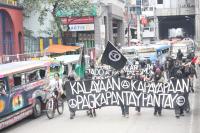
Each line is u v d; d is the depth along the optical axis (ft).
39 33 164.14
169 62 111.75
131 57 153.28
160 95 66.49
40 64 71.82
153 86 66.74
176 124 60.44
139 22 293.64
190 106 76.54
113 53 70.28
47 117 69.67
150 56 154.61
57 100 71.41
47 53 131.64
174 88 66.18
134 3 293.64
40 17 154.71
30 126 63.10
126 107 67.15
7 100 60.18
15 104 62.49
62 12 163.53
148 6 402.11
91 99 67.92
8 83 61.11
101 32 198.70
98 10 199.41
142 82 66.90
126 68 104.83
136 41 248.11
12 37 142.72
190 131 55.31
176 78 66.69
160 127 58.49
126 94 67.05
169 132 55.11
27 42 157.38
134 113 70.95
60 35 161.27
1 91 58.90
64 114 72.54
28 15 159.02
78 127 60.49
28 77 67.36
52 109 68.64
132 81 67.05
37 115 70.28
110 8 226.38
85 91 67.87
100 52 195.72
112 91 67.51
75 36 201.67
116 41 260.42
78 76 102.22
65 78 91.76
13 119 61.93
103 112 72.64
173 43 205.16
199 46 306.55
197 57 116.47
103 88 67.77
